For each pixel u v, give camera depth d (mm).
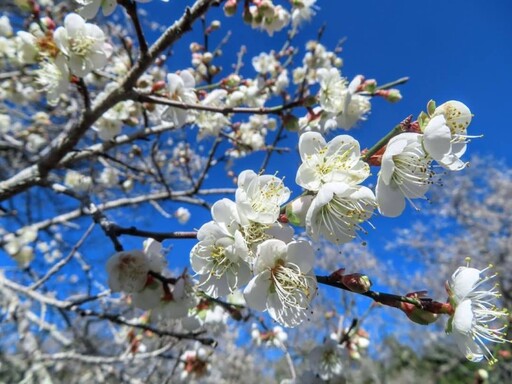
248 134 318
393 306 117
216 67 297
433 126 112
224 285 119
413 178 118
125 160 415
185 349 285
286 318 114
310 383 211
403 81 215
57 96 185
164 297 166
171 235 148
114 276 158
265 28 229
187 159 337
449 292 117
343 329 300
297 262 115
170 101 190
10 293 282
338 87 228
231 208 114
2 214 267
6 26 233
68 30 177
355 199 114
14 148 395
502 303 621
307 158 116
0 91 306
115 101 188
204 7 169
